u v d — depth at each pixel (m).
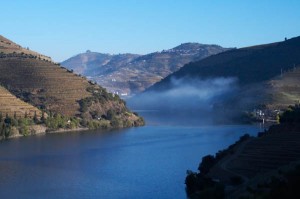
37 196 127.50
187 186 126.00
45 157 189.25
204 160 148.75
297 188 78.50
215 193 102.19
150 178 146.50
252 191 91.69
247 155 142.00
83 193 129.62
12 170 161.88
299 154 136.38
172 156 187.50
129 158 185.38
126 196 125.44
